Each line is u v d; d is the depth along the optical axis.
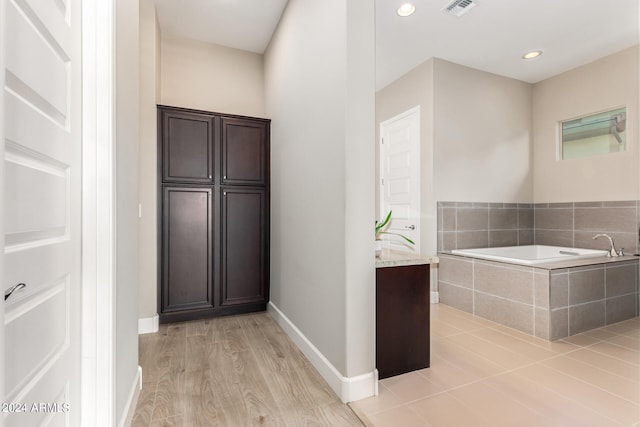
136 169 1.70
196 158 2.78
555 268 2.43
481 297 2.92
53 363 0.94
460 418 1.47
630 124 3.20
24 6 0.77
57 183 0.97
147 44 2.55
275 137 2.93
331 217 1.79
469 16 2.69
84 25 1.15
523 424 1.43
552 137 3.84
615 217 3.30
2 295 0.62
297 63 2.35
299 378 1.84
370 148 1.69
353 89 1.64
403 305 1.89
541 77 3.86
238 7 2.67
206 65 3.20
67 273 1.03
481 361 2.04
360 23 1.67
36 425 0.84
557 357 2.10
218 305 2.86
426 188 3.43
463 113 3.53
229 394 1.67
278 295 2.80
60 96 0.98
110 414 1.16
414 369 1.92
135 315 1.64
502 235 3.78
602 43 3.12
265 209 3.05
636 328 2.64
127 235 1.47
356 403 1.59
